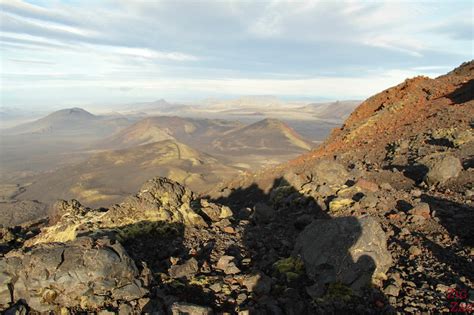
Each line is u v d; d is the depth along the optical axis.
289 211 18.52
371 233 10.28
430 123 33.81
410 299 8.84
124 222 13.62
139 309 8.21
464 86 42.03
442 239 12.26
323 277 9.78
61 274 8.31
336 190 20.23
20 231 18.22
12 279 8.32
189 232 13.93
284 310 8.70
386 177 23.39
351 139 40.34
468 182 18.77
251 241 13.52
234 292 9.49
